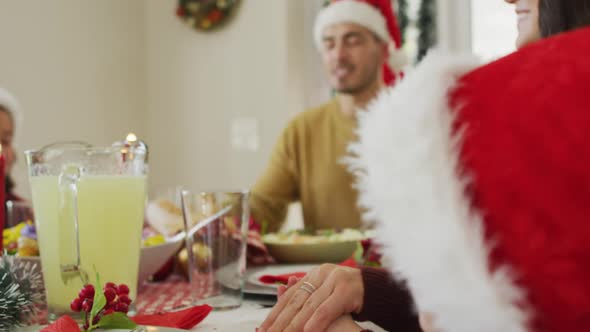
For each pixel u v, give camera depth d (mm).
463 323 263
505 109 253
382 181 291
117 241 565
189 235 643
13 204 958
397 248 291
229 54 2922
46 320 583
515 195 241
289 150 1792
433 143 269
